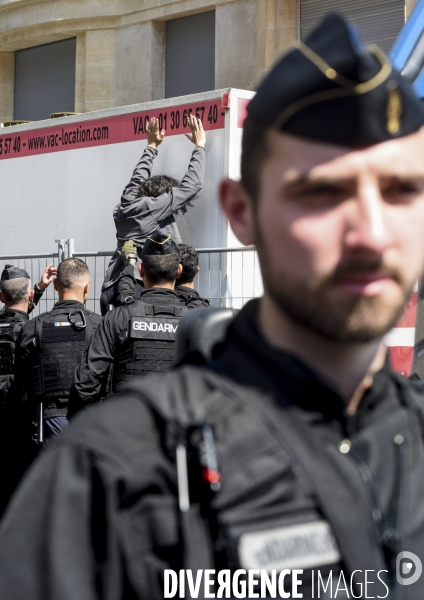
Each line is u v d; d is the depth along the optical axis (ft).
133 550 2.89
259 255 3.18
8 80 51.57
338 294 2.94
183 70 44.93
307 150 2.98
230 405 3.04
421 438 3.33
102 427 3.02
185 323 4.21
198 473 2.92
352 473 3.05
